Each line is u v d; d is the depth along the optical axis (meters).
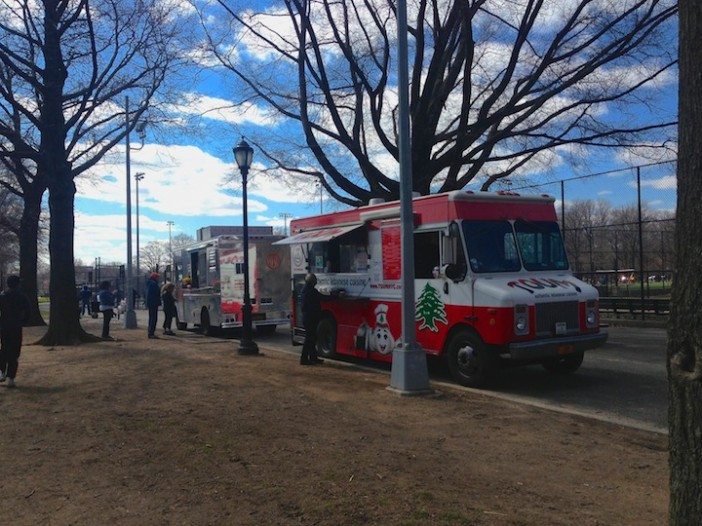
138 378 9.78
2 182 25.92
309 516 4.24
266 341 17.52
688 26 2.75
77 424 6.85
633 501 4.61
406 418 7.15
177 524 4.20
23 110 15.66
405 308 8.73
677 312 2.78
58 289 15.72
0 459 5.67
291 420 6.95
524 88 15.88
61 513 4.44
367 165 17.09
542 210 10.56
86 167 17.42
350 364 11.95
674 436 2.80
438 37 16.03
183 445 5.95
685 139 2.77
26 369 10.88
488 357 9.29
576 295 9.59
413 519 4.15
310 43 17.88
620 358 12.48
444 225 9.95
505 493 4.73
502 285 9.30
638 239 20.58
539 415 7.45
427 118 16.91
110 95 17.19
